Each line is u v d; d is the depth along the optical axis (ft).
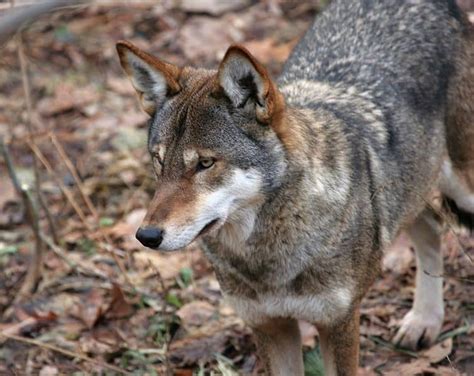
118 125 53.67
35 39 61.62
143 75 30.14
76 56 60.03
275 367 32.12
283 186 28.58
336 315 30.37
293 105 31.07
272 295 30.01
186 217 27.27
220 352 37.40
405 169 33.19
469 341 36.73
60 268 43.91
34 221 42.34
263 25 60.64
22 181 49.96
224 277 30.55
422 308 37.22
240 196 28.17
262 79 27.50
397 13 35.99
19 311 41.11
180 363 37.06
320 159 29.40
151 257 43.73
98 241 45.11
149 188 48.91
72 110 55.77
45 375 37.11
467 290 39.40
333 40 35.86
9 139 53.16
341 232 29.53
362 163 30.91
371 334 37.63
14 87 57.82
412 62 34.68
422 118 34.22
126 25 62.34
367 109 32.73
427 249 36.94
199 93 28.45
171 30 61.16
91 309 40.68
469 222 38.01
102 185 49.21
